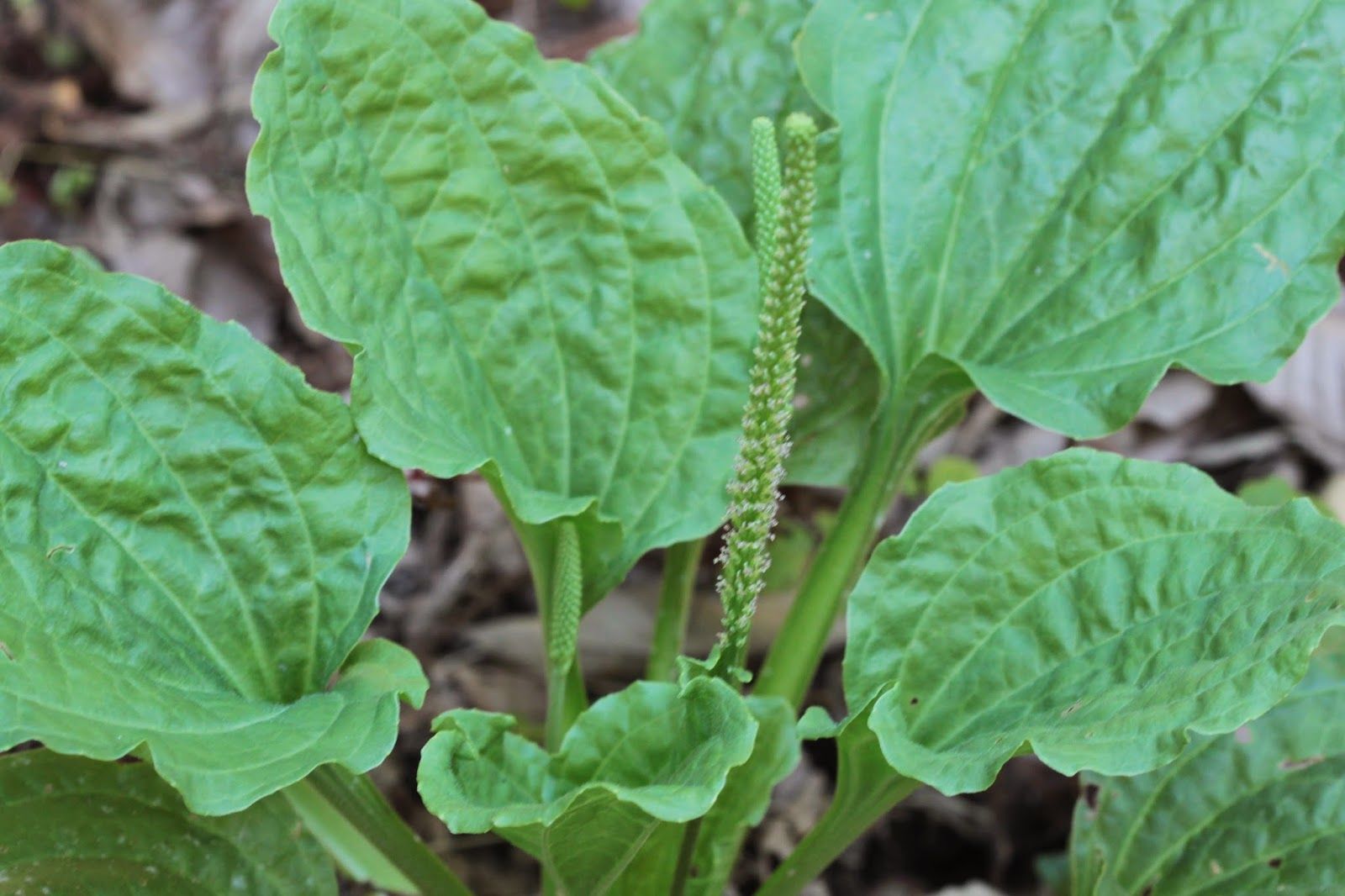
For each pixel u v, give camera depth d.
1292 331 0.93
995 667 0.91
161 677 0.88
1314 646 0.85
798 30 1.00
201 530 0.90
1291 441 1.15
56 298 0.89
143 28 1.34
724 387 0.95
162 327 0.90
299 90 0.91
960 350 0.96
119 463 0.89
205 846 0.91
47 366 0.89
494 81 0.93
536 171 0.94
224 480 0.90
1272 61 0.95
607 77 1.00
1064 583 0.91
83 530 0.89
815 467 1.01
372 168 0.93
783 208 0.86
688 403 0.95
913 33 0.97
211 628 0.90
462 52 0.93
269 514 0.91
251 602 0.90
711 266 0.95
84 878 0.89
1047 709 0.89
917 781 0.90
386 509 0.91
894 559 0.92
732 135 1.00
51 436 0.89
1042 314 0.96
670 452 0.95
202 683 0.89
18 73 1.33
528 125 0.94
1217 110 0.95
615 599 1.08
